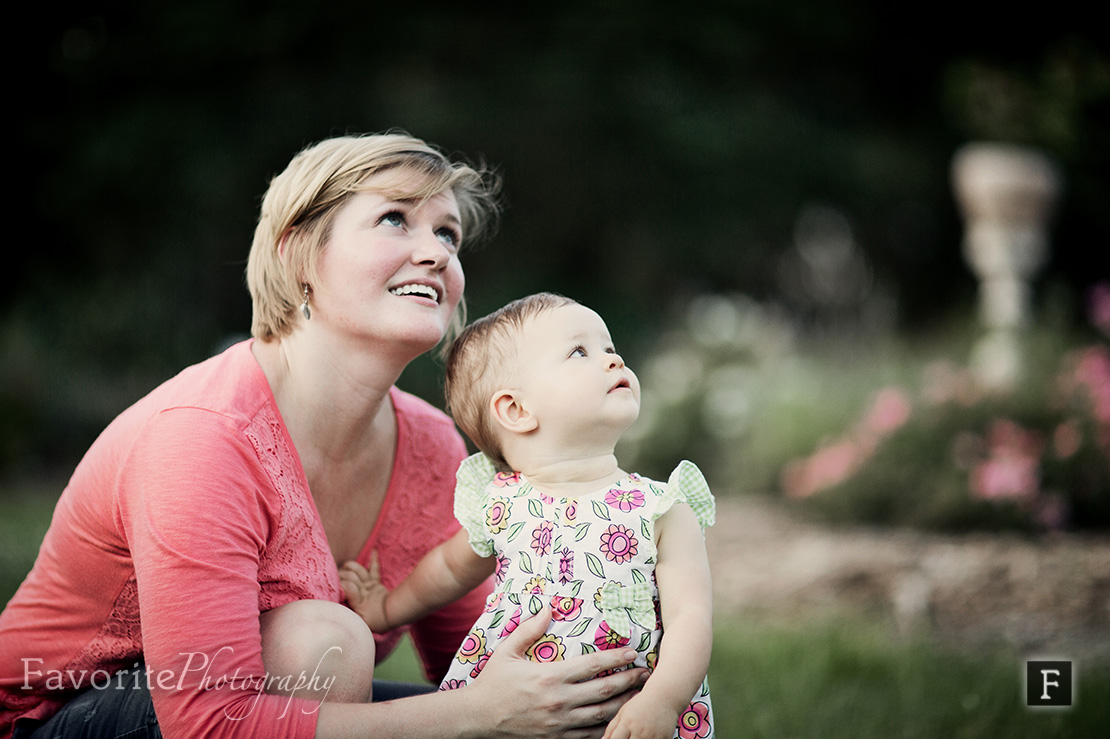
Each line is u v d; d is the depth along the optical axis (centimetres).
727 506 752
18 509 676
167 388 202
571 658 187
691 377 923
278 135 1479
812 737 297
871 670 355
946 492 616
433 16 1485
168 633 174
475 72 1521
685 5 1530
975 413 659
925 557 545
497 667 186
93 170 1398
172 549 177
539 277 1628
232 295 1507
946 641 410
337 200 202
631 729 179
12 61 1453
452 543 220
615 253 1725
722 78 1606
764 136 1606
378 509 227
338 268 201
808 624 434
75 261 1452
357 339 204
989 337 771
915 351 973
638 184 1641
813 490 690
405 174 206
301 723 175
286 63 1496
